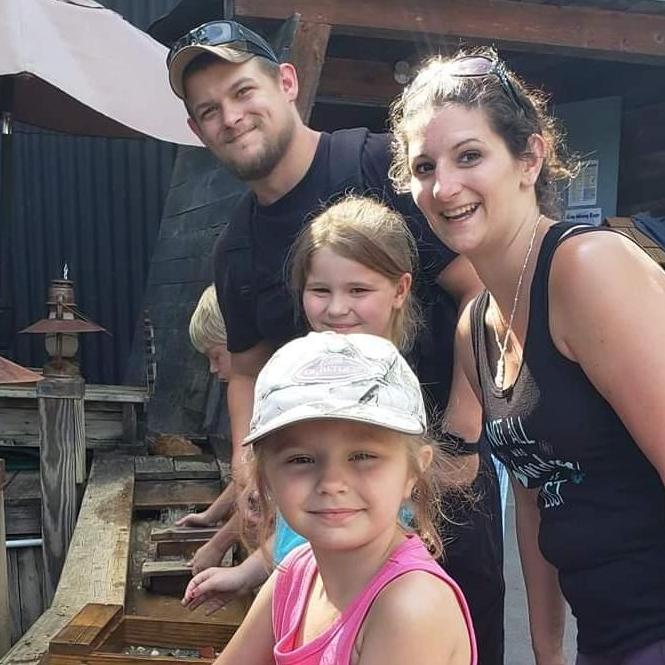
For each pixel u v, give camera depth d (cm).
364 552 101
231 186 514
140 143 703
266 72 192
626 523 135
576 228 134
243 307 215
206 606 209
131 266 709
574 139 472
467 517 191
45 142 700
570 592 144
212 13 481
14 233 698
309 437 98
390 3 372
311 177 197
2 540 297
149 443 418
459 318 178
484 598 203
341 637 99
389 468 99
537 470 146
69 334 364
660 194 480
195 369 513
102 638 184
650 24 399
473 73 141
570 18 391
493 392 151
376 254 161
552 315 133
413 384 103
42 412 351
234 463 216
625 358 124
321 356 100
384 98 489
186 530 276
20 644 199
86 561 256
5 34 374
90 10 402
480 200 139
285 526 148
